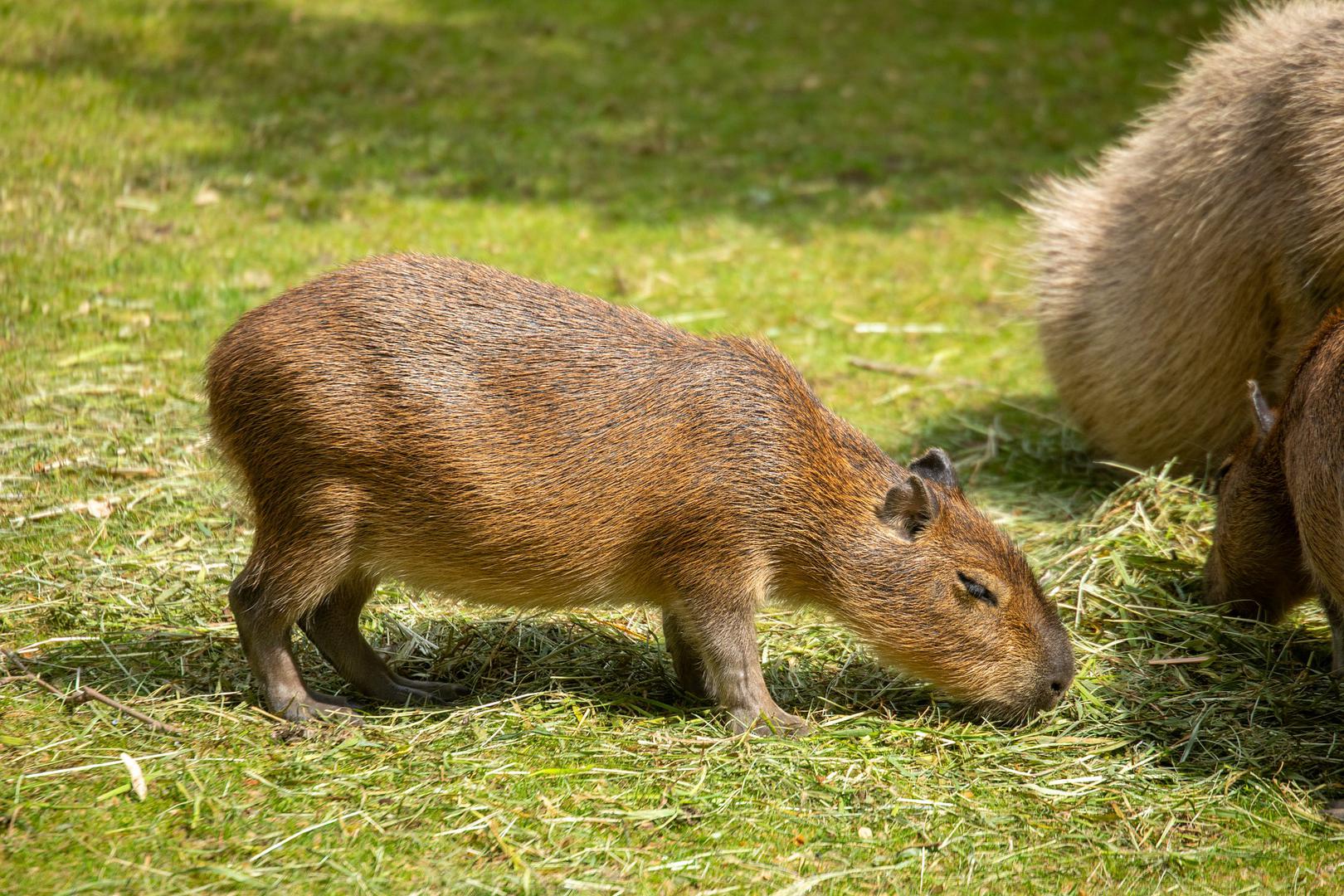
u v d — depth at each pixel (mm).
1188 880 6320
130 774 6613
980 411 13086
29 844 6055
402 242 15820
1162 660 8438
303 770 6777
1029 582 7477
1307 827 6754
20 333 12453
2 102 18547
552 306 7410
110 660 7887
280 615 7219
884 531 7402
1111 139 21359
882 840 6520
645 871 6160
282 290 14102
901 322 15117
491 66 23172
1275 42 10453
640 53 24625
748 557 7324
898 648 7480
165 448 10695
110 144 17797
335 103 20641
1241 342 10500
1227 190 10305
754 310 15062
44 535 9344
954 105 22891
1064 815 6805
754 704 7418
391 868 6055
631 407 7176
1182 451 11297
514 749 7105
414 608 8859
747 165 19906
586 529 7145
